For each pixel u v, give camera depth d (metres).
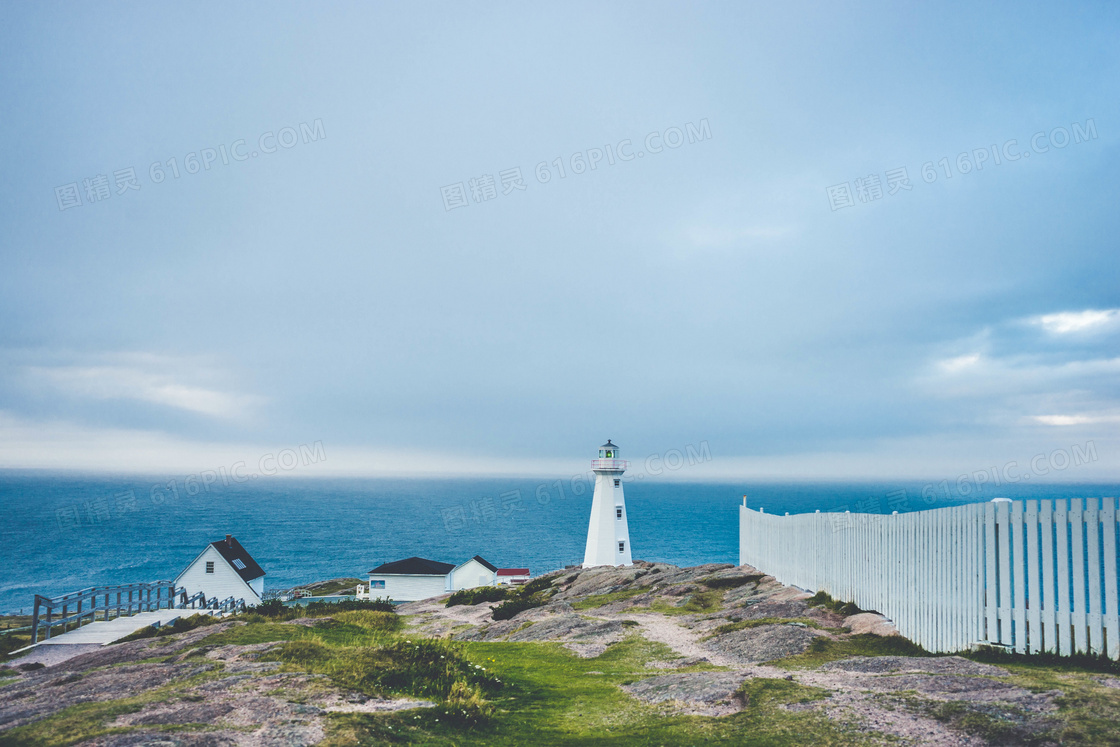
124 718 9.37
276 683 11.48
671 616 25.22
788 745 8.67
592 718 11.34
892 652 15.12
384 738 8.91
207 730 8.72
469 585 69.56
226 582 56.94
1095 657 10.72
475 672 14.23
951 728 8.45
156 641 18.72
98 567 119.25
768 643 16.58
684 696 11.87
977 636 12.59
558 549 151.88
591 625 23.30
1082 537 11.03
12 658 20.89
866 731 8.70
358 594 66.62
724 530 184.75
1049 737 7.67
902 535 16.19
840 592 20.83
